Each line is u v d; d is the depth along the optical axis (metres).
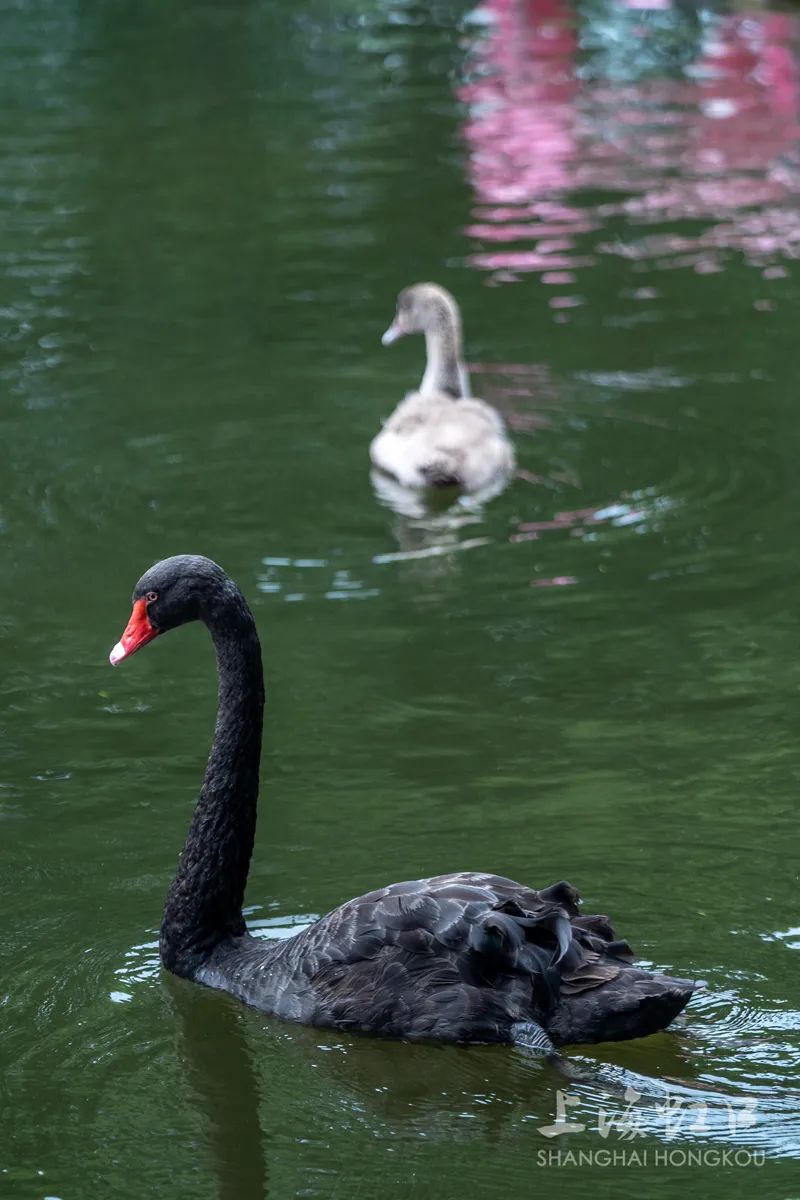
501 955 8.20
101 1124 7.93
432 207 23.55
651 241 22.16
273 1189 7.45
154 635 9.48
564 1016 8.12
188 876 9.12
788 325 19.48
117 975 9.10
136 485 16.05
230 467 16.48
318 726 11.74
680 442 16.88
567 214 23.22
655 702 11.98
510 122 27.28
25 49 32.16
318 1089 8.09
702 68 29.84
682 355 18.86
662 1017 8.14
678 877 9.70
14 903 9.72
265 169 25.11
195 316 20.08
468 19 33.59
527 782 10.89
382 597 13.84
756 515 15.27
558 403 17.83
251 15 34.44
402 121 27.34
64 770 11.20
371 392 18.33
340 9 34.69
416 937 8.38
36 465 16.41
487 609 13.59
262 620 13.45
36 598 13.81
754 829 10.21
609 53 30.89
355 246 22.20
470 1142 7.67
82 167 25.30
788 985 8.73
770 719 11.66
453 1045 8.27
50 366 18.70
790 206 23.20
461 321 19.83
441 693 12.19
